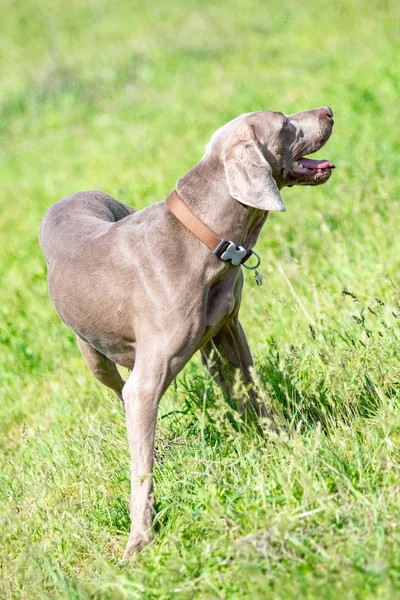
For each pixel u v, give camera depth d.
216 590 5.28
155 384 6.96
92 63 29.97
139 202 15.76
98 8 38.09
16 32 37.91
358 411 7.26
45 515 7.48
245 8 31.78
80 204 8.91
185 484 6.73
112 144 21.67
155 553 6.20
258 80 22.62
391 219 11.12
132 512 6.71
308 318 8.86
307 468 6.26
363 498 5.69
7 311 13.59
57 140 24.09
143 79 26.69
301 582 5.07
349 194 12.66
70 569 6.59
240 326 7.77
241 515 6.05
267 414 7.60
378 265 10.00
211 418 7.84
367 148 14.58
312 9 28.86
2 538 7.35
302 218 12.73
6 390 11.35
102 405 9.66
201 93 23.31
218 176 7.14
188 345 7.01
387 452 6.27
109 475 7.64
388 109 16.69
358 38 24.14
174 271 7.00
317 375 7.95
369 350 7.53
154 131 21.33
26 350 12.20
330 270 10.55
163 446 7.52
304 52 24.47
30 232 17.53
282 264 11.28
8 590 6.57
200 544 5.97
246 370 7.79
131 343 7.52
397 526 5.45
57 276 7.95
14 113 27.72
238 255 7.09
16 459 9.12
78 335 8.22
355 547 5.27
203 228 7.02
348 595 4.80
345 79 19.72
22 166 22.67
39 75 30.41
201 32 29.97
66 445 8.70
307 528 5.57
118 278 7.30
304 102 18.91
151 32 32.28
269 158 7.36
